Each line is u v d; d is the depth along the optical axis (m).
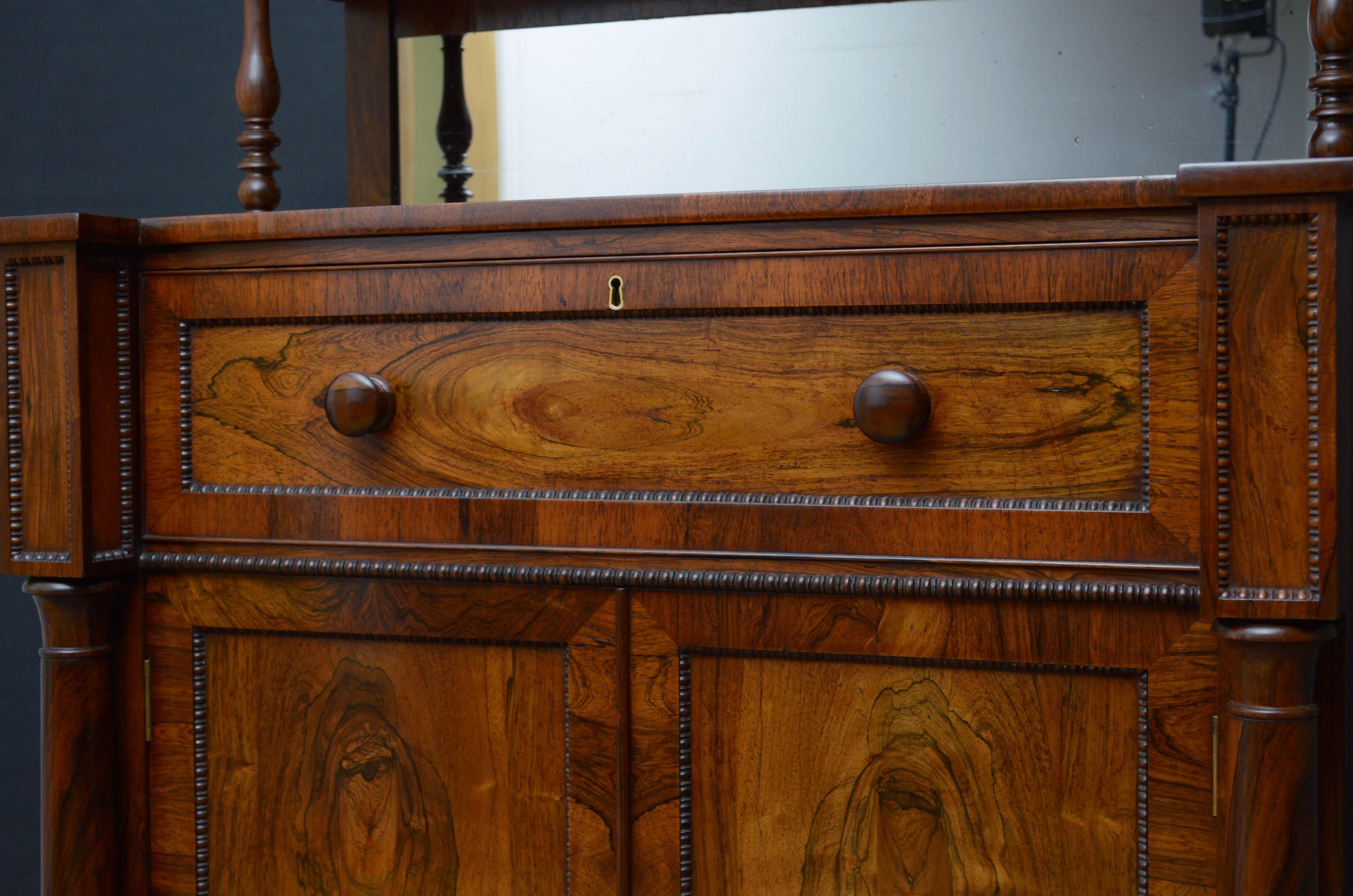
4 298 0.81
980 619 0.71
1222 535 0.63
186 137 1.37
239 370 0.83
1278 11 1.04
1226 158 1.05
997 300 0.69
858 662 0.73
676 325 0.75
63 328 0.80
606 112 1.20
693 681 0.76
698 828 0.76
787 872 0.74
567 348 0.77
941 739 0.72
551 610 0.77
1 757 1.43
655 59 1.18
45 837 0.84
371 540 0.80
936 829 0.72
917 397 0.68
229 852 0.84
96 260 0.81
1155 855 0.68
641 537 0.75
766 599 0.74
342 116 1.32
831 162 1.15
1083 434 0.69
